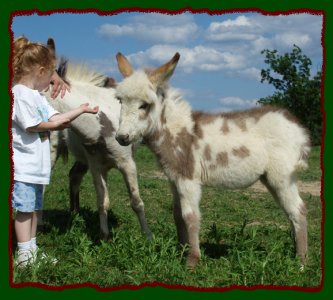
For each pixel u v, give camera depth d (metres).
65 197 4.27
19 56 2.42
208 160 2.57
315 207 4.18
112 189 4.84
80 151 3.18
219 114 2.67
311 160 7.50
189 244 2.52
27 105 2.34
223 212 3.97
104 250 2.64
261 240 3.07
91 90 2.89
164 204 4.17
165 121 2.56
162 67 2.46
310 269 2.45
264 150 2.57
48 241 2.93
